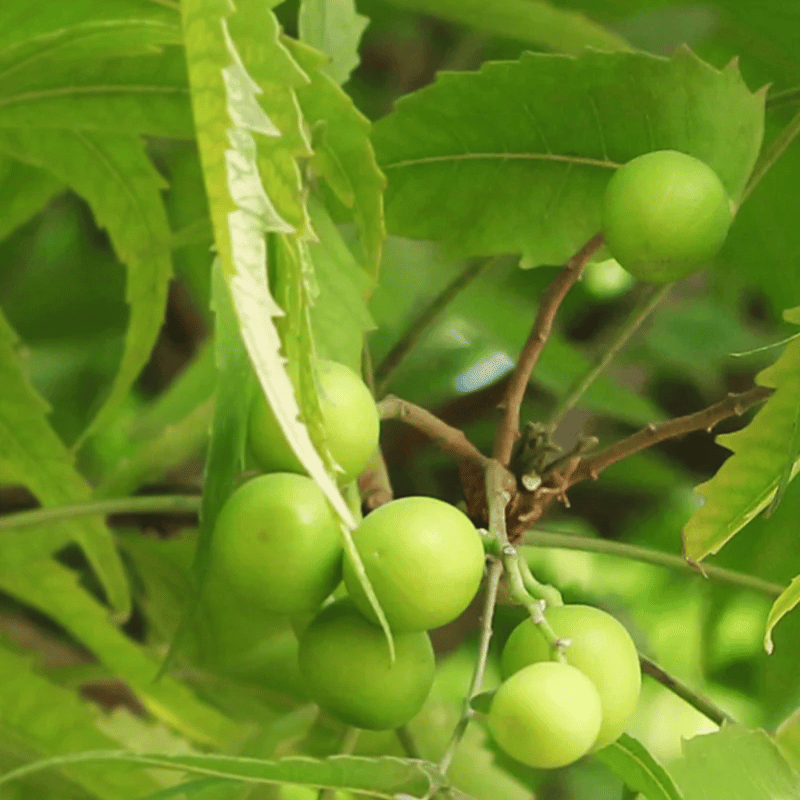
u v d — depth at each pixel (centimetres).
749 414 83
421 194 71
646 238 68
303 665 68
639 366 86
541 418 82
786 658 72
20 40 72
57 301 89
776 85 77
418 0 75
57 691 76
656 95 69
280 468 68
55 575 77
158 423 79
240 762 65
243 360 68
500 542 67
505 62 70
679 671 94
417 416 69
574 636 67
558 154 71
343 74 69
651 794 67
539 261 71
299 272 64
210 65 62
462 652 96
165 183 74
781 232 76
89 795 76
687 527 67
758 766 68
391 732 76
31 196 78
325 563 67
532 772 77
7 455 75
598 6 78
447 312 80
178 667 80
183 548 80
